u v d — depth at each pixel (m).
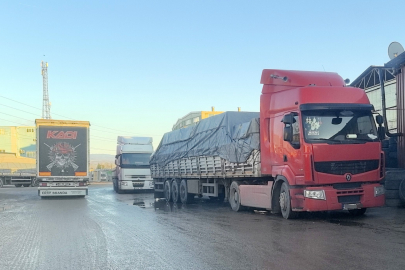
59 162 22.67
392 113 18.00
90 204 18.56
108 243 8.21
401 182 13.11
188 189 18.17
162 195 23.20
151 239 8.55
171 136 20.89
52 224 11.32
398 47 17.70
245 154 12.84
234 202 14.15
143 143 29.77
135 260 6.66
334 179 10.09
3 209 16.50
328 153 10.06
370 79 19.98
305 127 10.26
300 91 10.66
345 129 10.37
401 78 15.38
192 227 10.10
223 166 14.67
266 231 8.96
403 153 15.12
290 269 5.69
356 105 10.55
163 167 21.14
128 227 10.43
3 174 43.50
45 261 6.74
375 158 10.38
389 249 6.66
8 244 8.36
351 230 8.65
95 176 64.56
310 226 9.44
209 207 16.14
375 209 12.59
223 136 14.70
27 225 11.28
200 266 6.10
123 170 28.62
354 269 5.55
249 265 6.02
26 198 23.88
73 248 7.77
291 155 10.65
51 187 22.72
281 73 11.77
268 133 11.94
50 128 22.72
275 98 11.73
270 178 12.68
